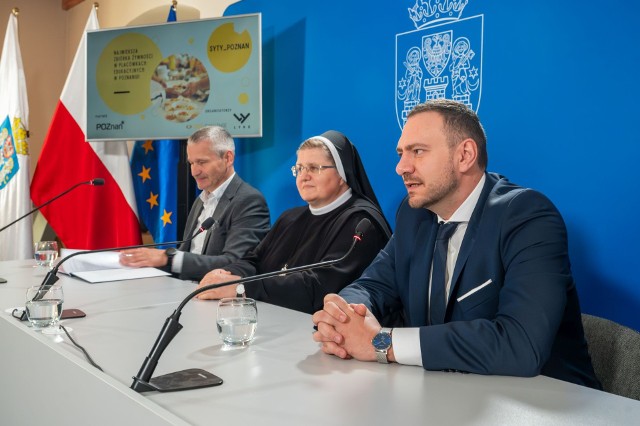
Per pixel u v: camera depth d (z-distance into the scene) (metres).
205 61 3.95
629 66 2.20
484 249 1.65
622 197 2.23
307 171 2.78
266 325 1.72
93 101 4.30
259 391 1.16
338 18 3.45
